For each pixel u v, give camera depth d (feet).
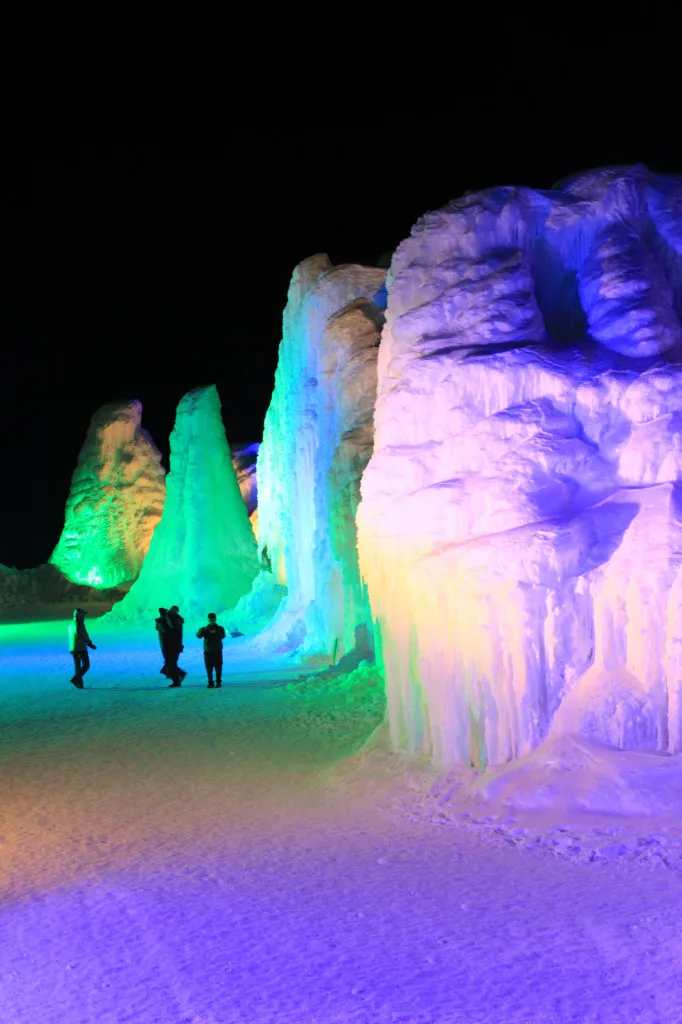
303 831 27.04
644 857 22.75
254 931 20.29
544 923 19.70
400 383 33.35
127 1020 16.88
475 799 27.20
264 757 36.27
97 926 21.02
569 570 28.04
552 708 28.12
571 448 29.89
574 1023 15.87
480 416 31.45
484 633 28.84
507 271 33.14
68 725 43.68
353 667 50.08
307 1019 16.52
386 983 17.62
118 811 30.01
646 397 30.09
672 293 33.55
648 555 27.17
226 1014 16.87
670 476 29.35
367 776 31.50
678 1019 15.79
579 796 25.43
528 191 35.19
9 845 27.02
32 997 17.94
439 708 30.42
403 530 32.14
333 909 21.21
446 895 21.57
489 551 28.63
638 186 35.17
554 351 31.50
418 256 35.96
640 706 26.66
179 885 23.25
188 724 42.88
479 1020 16.14
